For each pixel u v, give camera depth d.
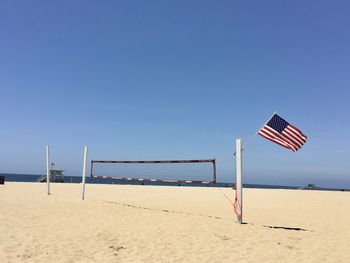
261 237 8.01
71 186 30.02
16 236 7.09
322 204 19.25
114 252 6.38
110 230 8.02
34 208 10.51
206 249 6.80
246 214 13.00
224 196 23.05
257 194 27.14
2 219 8.56
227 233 8.21
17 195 15.47
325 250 7.25
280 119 9.66
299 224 11.00
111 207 11.47
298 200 21.62
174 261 6.00
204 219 9.95
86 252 6.31
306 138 9.45
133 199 17.31
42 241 6.85
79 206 11.36
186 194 23.77
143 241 7.20
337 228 10.55
